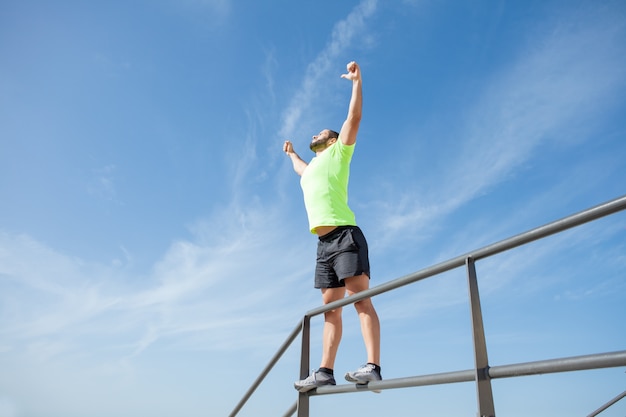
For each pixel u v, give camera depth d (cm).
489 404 198
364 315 300
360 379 279
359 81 318
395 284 259
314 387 313
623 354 159
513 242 202
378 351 292
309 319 335
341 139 335
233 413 395
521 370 190
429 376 233
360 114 322
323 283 336
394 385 255
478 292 217
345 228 323
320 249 338
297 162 408
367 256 324
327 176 334
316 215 331
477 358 204
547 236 192
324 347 321
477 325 210
